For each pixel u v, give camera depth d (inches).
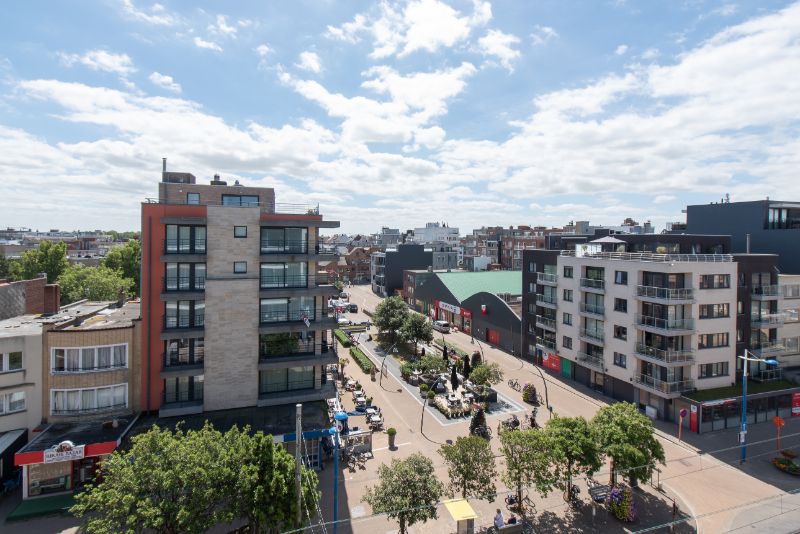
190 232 1343.5
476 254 6136.8
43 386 1210.6
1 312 1512.1
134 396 1286.9
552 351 2162.9
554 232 5206.7
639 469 1020.5
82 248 6171.3
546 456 976.3
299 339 1438.2
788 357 1745.8
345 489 1163.3
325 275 1515.7
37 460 1045.8
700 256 1674.5
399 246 4763.8
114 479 802.8
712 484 1183.6
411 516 880.3
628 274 1715.1
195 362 1343.5
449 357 2364.7
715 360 1603.1
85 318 1457.9
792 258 1916.8
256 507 797.9
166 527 778.8
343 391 1924.2
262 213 1374.3
